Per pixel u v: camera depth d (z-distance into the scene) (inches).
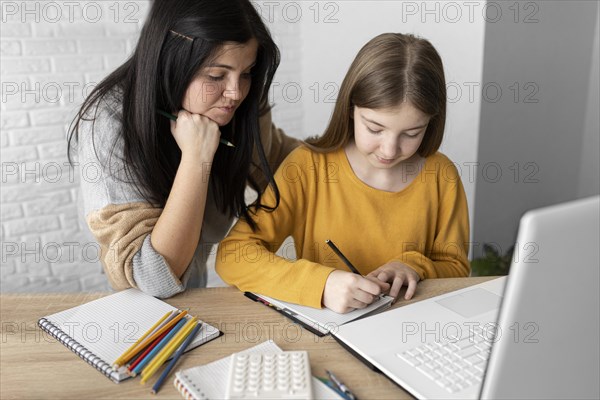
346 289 35.7
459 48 71.8
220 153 46.5
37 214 89.8
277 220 45.9
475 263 76.7
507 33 70.5
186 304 38.1
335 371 30.5
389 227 47.1
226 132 45.9
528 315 21.1
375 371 30.4
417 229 47.2
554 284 20.8
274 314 36.7
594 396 24.0
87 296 39.3
